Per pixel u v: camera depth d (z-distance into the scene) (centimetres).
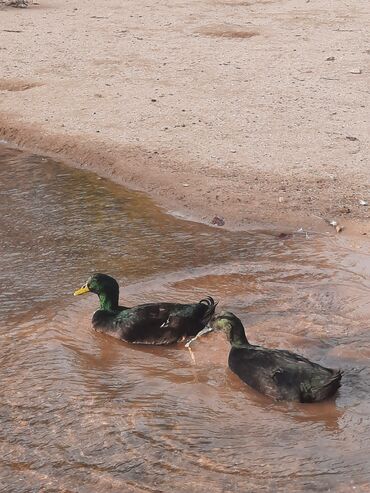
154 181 1675
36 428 938
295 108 2045
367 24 2933
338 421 942
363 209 1528
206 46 2641
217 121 1967
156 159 1769
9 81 2273
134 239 1443
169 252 1390
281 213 1520
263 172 1684
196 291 1251
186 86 2222
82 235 1462
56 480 860
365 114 2005
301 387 969
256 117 1986
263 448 899
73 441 916
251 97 2128
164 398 993
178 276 1302
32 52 2564
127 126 1956
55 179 1723
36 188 1678
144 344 1119
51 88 2220
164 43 2677
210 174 1686
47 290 1267
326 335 1121
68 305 1220
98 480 858
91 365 1066
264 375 991
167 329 1111
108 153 1811
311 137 1859
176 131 1912
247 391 1005
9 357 1078
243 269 1322
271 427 936
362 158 1745
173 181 1666
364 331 1130
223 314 1055
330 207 1535
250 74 2325
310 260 1349
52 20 3027
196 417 955
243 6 3266
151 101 2106
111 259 1369
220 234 1458
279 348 1088
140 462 882
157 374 1048
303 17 3047
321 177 1656
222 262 1349
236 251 1390
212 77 2297
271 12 3148
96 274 1162
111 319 1140
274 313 1180
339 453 889
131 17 3075
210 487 841
